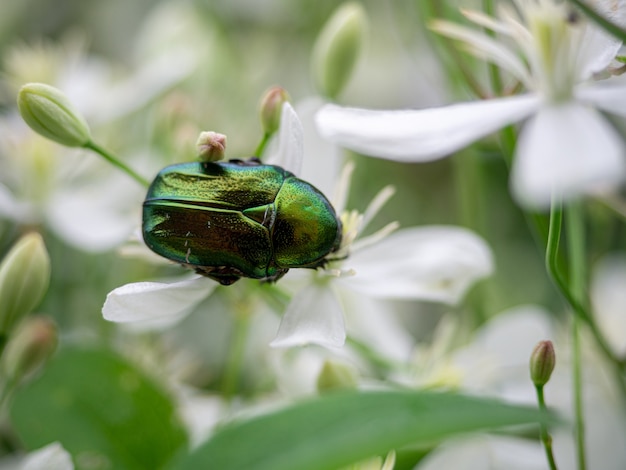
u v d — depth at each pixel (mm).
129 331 211
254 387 222
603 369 207
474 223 218
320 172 187
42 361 185
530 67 170
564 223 227
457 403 151
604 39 166
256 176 169
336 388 177
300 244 169
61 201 221
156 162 220
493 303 219
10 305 180
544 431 167
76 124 182
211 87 260
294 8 287
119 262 224
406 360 210
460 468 196
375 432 150
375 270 185
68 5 307
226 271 168
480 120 165
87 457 183
